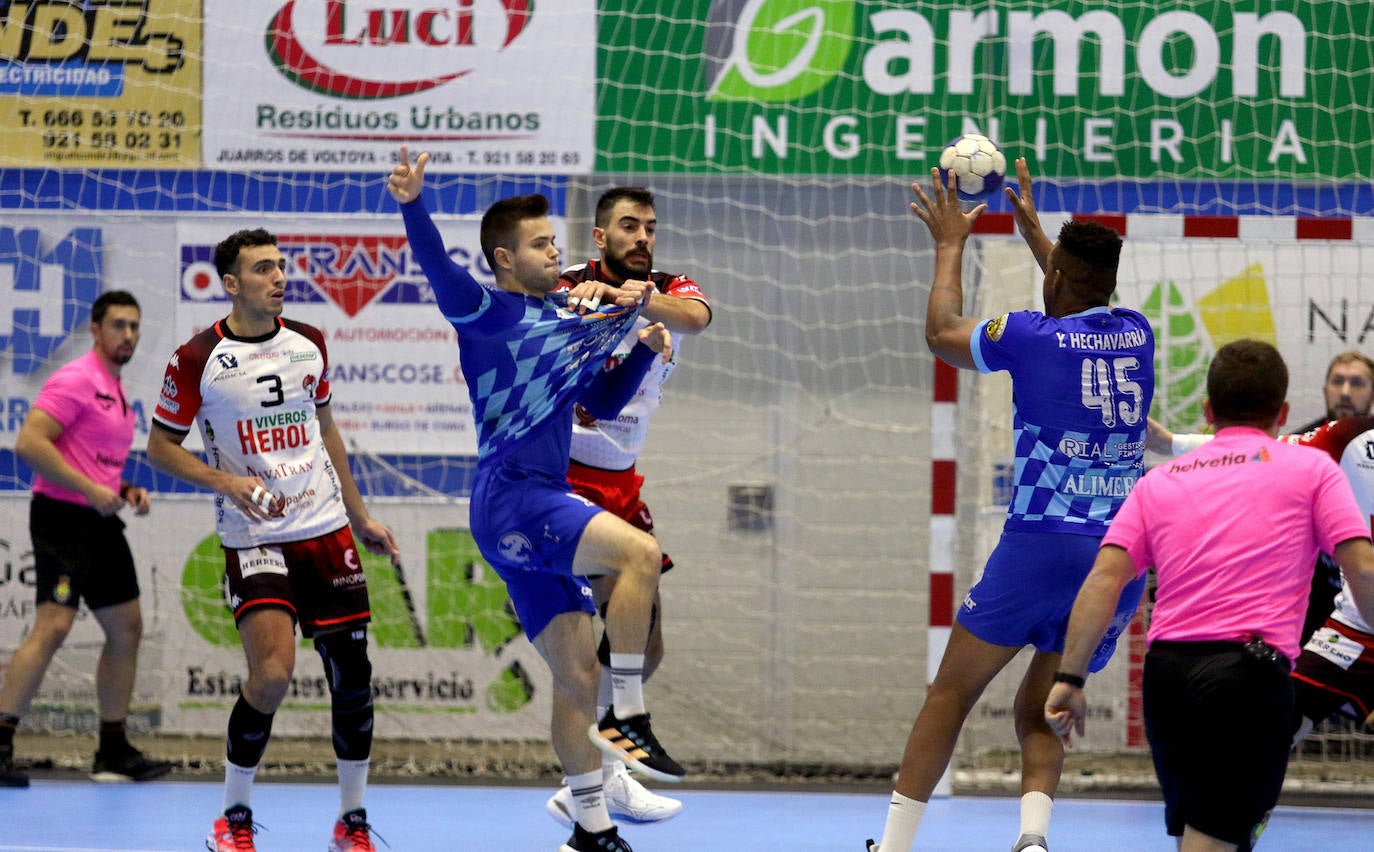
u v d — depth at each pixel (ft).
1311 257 87.76
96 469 77.66
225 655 89.56
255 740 58.23
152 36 88.74
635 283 53.16
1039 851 50.01
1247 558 40.86
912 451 89.86
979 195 58.54
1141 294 88.84
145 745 88.84
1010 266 88.38
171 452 58.23
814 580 90.17
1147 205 86.79
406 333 88.89
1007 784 82.69
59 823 69.15
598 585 55.62
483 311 50.42
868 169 87.81
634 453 65.41
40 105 89.04
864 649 89.71
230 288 59.67
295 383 59.67
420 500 89.04
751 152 88.07
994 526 88.63
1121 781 83.41
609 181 89.15
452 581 89.04
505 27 88.12
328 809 73.56
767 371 90.43
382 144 88.43
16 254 89.51
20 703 77.82
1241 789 39.93
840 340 90.07
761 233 90.12
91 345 89.61
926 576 89.61
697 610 90.27
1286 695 39.99
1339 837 69.46
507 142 88.22
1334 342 87.71
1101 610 42.04
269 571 58.39
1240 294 88.28
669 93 88.17
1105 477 50.24
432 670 89.20
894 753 89.20
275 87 88.48
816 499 90.22
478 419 52.70
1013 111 86.94
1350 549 40.01
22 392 89.45
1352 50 85.81
